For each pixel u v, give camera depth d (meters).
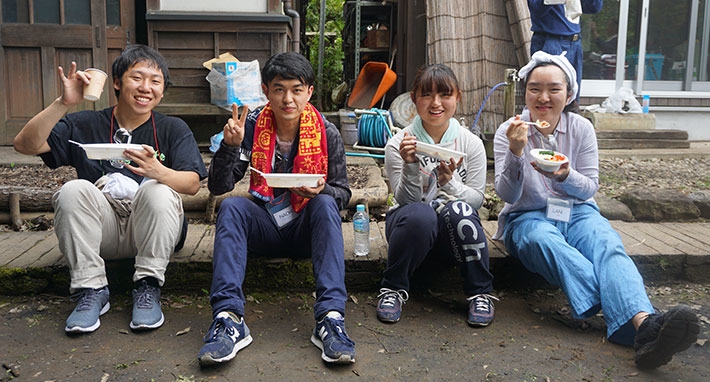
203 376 2.27
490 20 6.43
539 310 2.93
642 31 7.64
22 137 2.51
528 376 2.29
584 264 2.62
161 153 2.79
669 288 3.15
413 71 7.38
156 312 2.66
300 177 2.53
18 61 5.88
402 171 2.78
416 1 7.29
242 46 5.84
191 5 5.76
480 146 2.93
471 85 6.42
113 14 5.99
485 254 2.75
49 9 5.88
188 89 5.86
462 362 2.40
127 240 2.79
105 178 2.72
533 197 2.94
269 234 2.81
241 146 2.82
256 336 2.61
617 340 2.54
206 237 3.44
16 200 3.76
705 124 7.78
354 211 4.04
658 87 7.91
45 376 2.25
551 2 4.94
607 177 5.16
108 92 6.04
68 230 2.59
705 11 7.77
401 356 2.45
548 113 2.82
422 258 2.79
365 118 5.79
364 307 2.95
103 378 2.24
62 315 2.78
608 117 6.82
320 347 2.48
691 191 4.60
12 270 2.94
